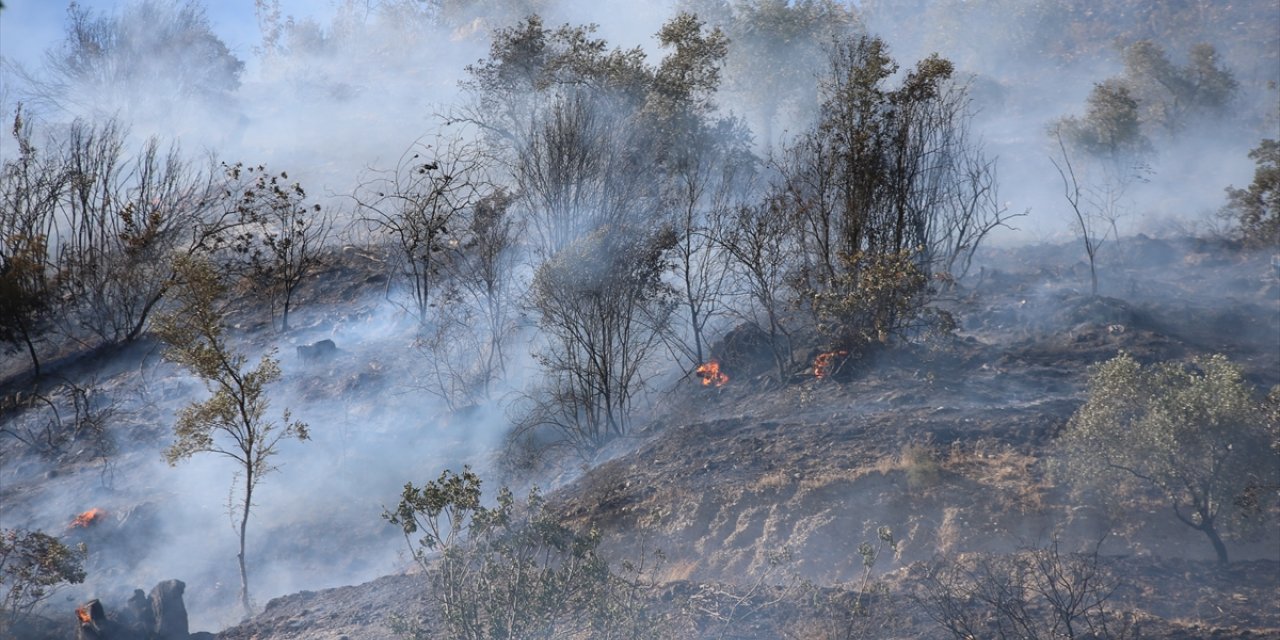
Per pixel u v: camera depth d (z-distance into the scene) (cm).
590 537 711
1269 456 859
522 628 677
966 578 815
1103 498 941
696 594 822
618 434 1373
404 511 696
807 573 961
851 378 1363
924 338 1413
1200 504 880
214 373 1178
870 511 1014
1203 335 1472
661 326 1482
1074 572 786
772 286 1472
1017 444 1094
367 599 962
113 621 909
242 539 1175
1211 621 732
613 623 704
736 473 1119
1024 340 1459
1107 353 1371
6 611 1005
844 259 1410
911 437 1134
